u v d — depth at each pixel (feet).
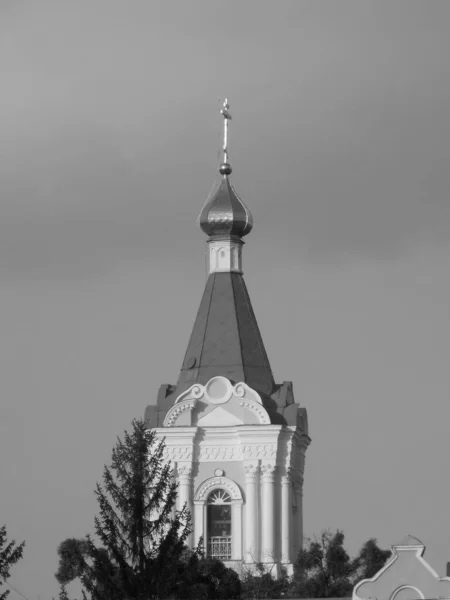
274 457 651.66
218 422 655.35
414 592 470.39
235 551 647.97
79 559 556.10
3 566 522.47
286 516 651.66
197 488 652.07
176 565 549.13
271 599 576.61
